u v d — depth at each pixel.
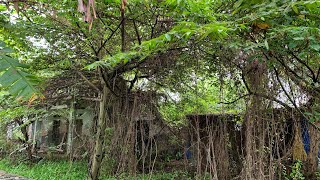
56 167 7.67
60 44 4.17
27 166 8.26
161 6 3.16
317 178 4.50
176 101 5.58
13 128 8.38
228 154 4.74
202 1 2.61
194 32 2.12
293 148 4.36
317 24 2.27
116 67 4.14
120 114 5.21
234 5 2.57
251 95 4.12
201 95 5.01
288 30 2.09
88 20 1.39
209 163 4.54
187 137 5.67
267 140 4.13
